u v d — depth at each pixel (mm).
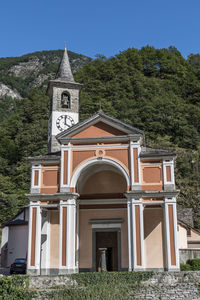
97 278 20938
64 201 25250
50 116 35969
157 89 96250
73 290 18891
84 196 28578
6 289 17375
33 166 26812
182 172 69688
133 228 23922
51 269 26469
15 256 42312
